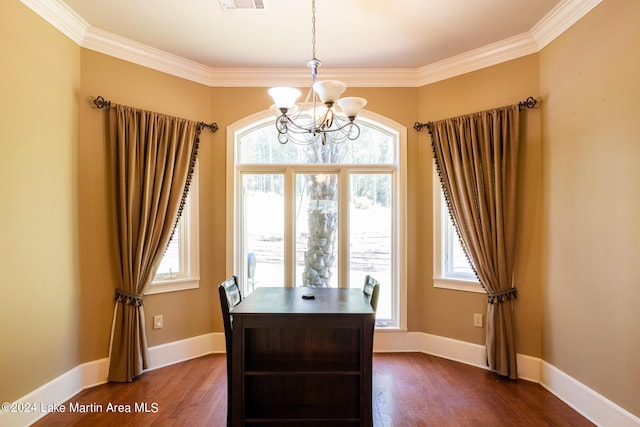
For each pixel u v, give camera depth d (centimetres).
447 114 336
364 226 369
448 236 346
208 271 352
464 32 283
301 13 257
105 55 290
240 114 358
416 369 311
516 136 289
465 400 257
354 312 212
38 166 237
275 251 371
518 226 295
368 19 265
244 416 211
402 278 353
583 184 239
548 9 252
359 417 216
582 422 228
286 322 212
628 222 203
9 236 214
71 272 266
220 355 346
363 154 368
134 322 289
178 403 253
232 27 276
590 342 232
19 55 222
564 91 257
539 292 286
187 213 344
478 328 319
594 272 229
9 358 213
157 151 309
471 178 309
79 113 276
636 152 198
